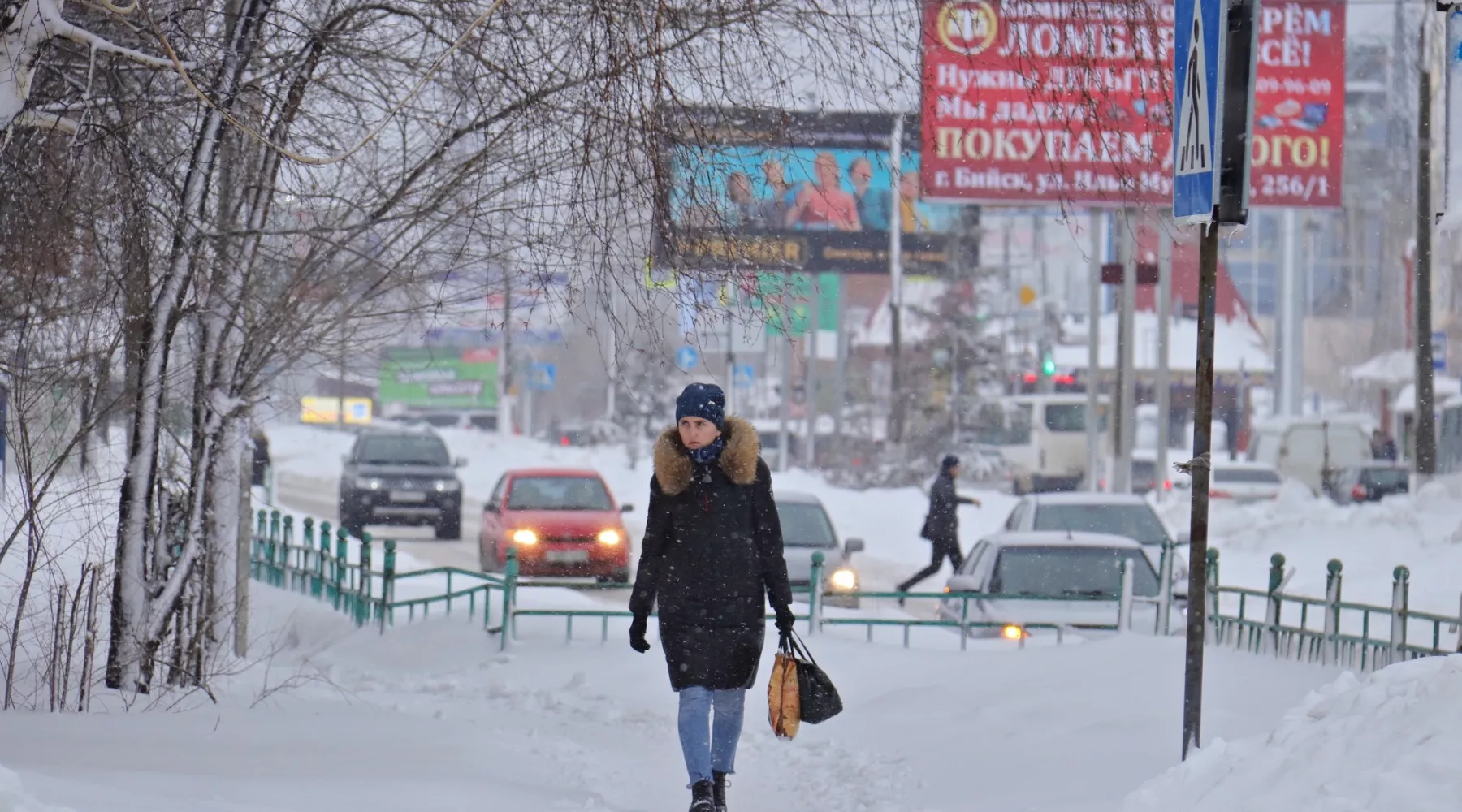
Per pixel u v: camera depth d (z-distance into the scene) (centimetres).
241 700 3028
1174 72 1959
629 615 4797
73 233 2644
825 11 2483
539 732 2847
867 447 16288
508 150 2669
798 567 5706
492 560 6619
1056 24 2555
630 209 2298
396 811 1942
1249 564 7181
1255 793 1591
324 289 3050
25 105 2203
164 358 2950
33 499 2661
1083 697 3052
